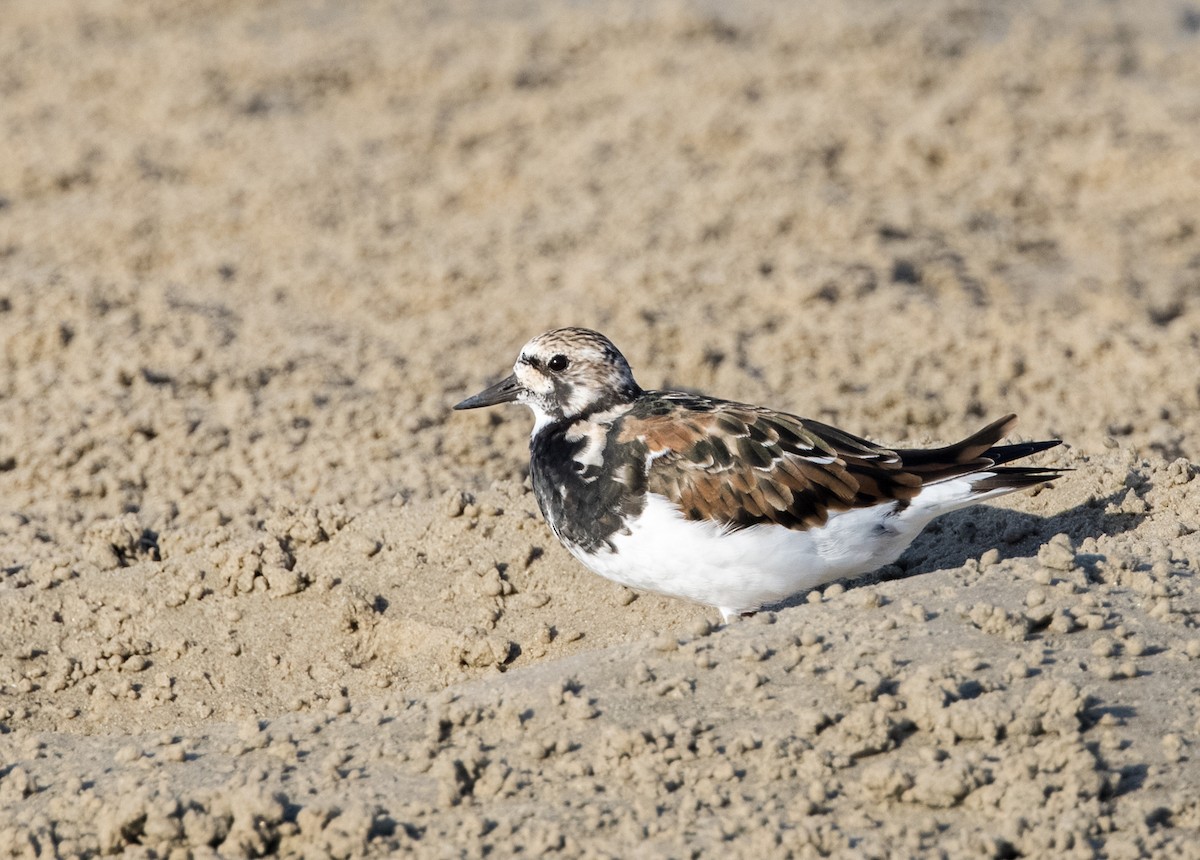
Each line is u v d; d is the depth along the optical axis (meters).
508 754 7.22
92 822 7.06
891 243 18.11
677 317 15.98
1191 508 9.23
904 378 14.34
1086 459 9.99
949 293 17.00
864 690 7.07
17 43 27.41
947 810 6.54
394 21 27.69
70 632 9.64
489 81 24.41
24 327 15.55
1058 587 7.81
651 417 8.54
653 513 8.28
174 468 13.01
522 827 6.68
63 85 25.20
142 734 8.45
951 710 6.83
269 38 26.95
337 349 15.70
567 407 8.90
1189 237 18.83
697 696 7.37
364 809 6.79
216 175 21.52
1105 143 20.81
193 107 23.70
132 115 23.98
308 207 19.84
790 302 16.41
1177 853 6.11
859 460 8.32
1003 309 15.91
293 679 9.16
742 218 18.73
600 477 8.46
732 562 8.26
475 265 17.72
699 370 14.98
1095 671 7.14
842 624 7.75
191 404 14.24
